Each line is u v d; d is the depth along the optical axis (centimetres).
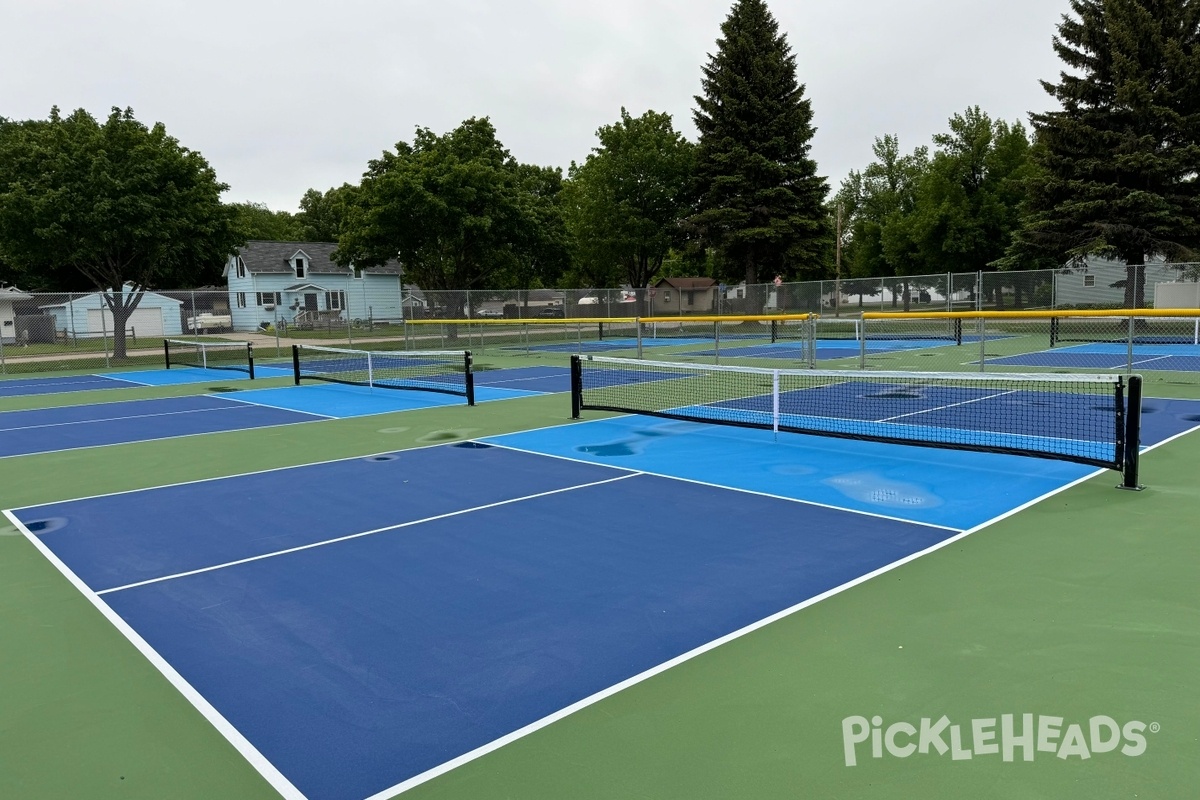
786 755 352
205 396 1909
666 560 624
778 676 426
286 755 365
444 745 369
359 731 384
